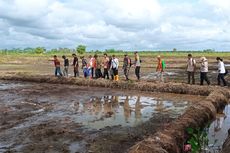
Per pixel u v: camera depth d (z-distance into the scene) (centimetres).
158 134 920
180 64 5228
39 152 966
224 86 2259
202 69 2250
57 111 1580
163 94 2175
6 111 1560
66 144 1044
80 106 1719
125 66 2639
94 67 2745
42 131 1198
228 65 4925
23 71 4038
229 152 876
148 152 764
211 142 1047
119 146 1028
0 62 6353
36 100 1894
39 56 8806
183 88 2183
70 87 2519
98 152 969
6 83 2812
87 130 1222
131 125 1305
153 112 1570
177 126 1017
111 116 1475
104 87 2512
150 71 3972
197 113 1230
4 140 1087
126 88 2398
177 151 874
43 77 2891
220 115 1455
